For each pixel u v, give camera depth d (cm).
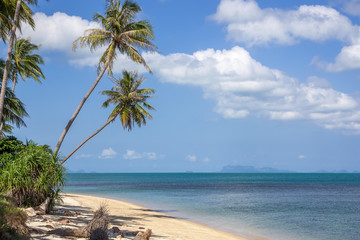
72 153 2972
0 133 2223
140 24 2884
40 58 3747
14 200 1625
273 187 9450
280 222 2820
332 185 11162
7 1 2092
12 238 967
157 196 5369
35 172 1777
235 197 5447
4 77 1975
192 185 10519
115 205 3359
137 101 3362
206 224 2539
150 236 1498
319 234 2347
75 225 1491
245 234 2205
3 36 2206
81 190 7006
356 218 3127
